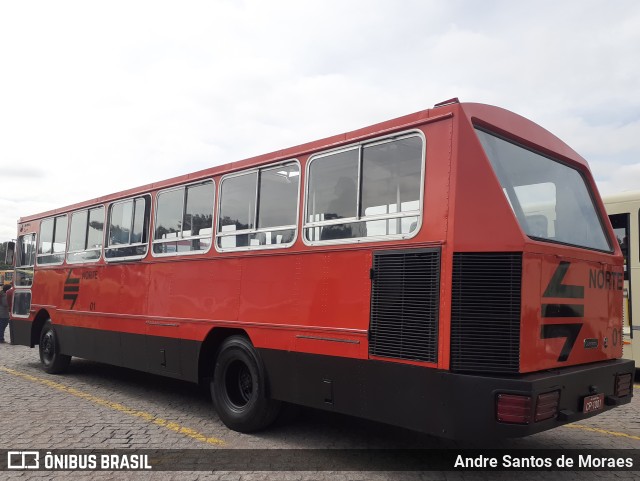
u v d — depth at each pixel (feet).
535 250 13.62
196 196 23.29
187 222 23.50
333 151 17.58
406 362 14.38
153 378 31.48
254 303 19.48
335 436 19.42
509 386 12.74
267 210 19.75
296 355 17.66
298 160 18.80
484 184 13.75
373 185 16.17
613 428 21.17
